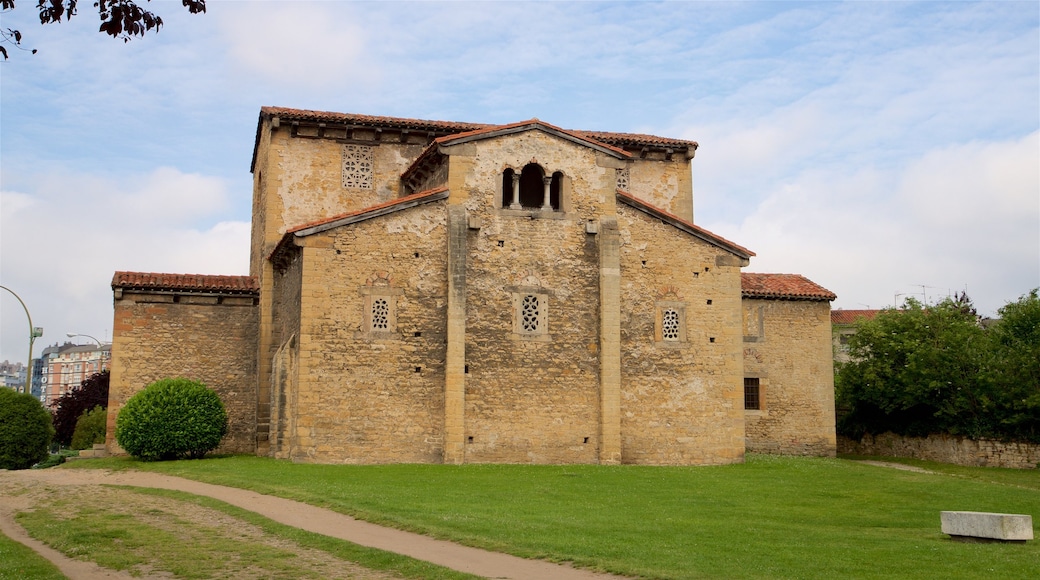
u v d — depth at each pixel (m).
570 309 32.28
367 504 21.05
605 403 31.84
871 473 31.03
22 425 36.16
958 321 44.34
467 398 30.91
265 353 35.66
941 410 41.34
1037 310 42.12
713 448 33.19
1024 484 33.12
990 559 16.41
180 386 33.34
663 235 33.78
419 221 31.30
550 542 16.88
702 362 33.53
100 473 29.31
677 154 40.31
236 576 15.04
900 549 17.39
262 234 37.22
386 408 30.23
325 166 36.44
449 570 14.70
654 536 18.14
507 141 32.41
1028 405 37.88
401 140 37.09
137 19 12.76
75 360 185.88
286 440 31.20
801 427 41.03
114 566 15.81
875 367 44.59
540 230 32.34
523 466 29.86
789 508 23.48
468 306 31.34
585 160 33.09
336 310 30.14
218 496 22.94
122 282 36.12
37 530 19.17
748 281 42.09
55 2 12.54
